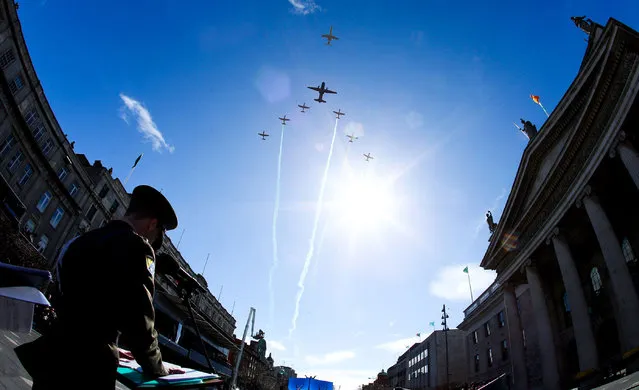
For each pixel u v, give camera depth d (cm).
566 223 2028
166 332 2478
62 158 2884
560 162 1945
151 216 191
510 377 2964
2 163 2386
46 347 142
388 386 8619
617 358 1769
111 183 3469
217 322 5184
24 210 2309
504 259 2809
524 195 2489
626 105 1432
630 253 1788
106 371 141
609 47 1498
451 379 4888
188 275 219
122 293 147
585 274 2166
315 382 3862
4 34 2247
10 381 250
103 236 164
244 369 6162
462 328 4341
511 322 2661
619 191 1780
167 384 175
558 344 2362
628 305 1447
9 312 300
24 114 2492
